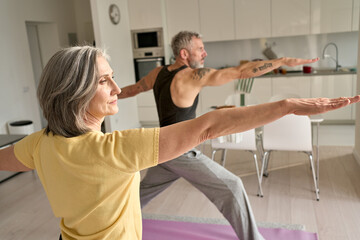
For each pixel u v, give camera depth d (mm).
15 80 5469
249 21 6086
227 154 4551
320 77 5762
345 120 5906
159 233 2666
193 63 2234
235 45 6656
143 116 6684
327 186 3375
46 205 3322
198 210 3023
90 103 842
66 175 814
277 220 2783
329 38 6199
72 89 790
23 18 5668
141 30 6359
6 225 2975
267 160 3678
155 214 2975
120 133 801
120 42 5961
